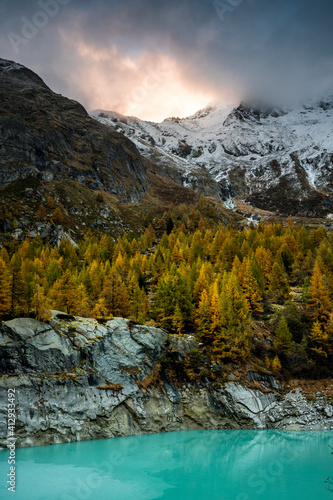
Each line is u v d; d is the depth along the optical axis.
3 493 34.84
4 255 115.50
